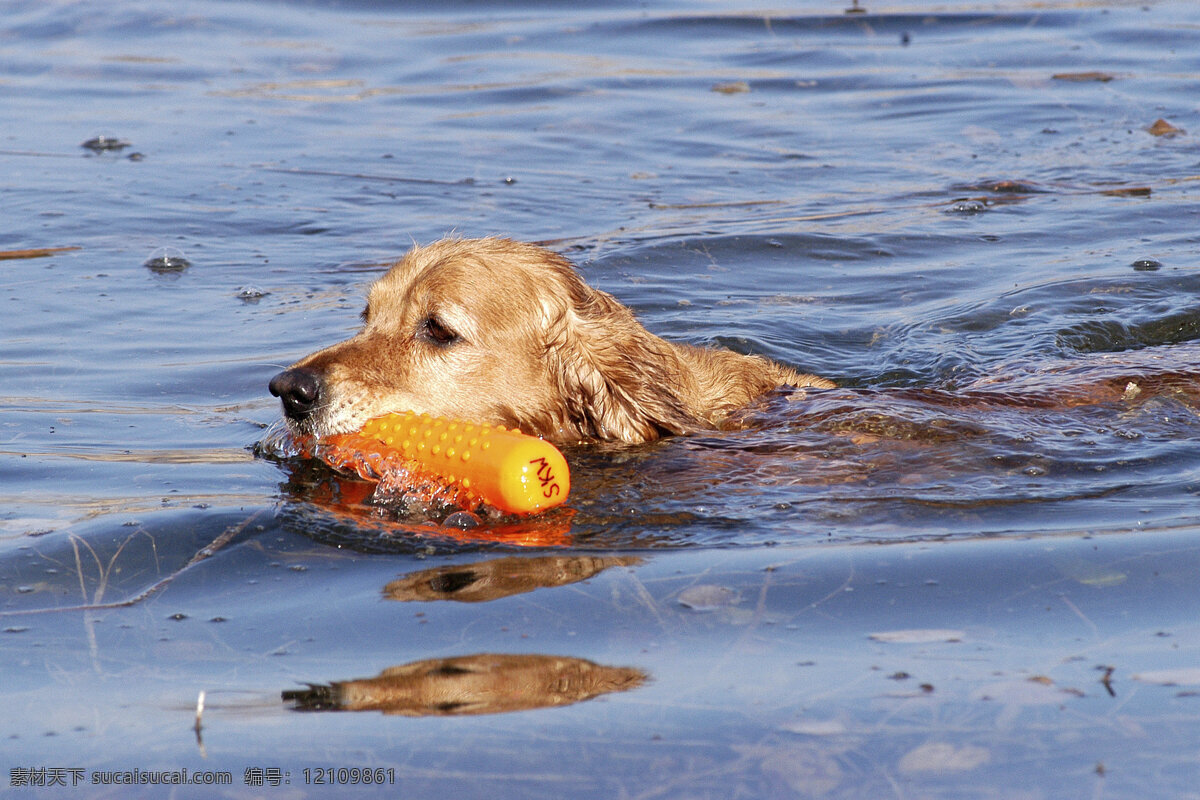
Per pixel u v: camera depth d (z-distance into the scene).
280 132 32.75
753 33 41.25
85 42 41.09
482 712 9.05
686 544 12.13
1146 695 9.15
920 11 43.16
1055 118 32.56
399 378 15.09
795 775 8.23
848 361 19.61
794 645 10.01
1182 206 26.25
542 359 15.95
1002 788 8.09
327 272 23.25
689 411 16.02
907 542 11.98
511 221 25.95
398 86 36.72
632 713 9.01
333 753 8.54
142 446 15.26
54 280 22.59
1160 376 17.05
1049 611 10.52
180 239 25.14
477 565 11.67
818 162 29.91
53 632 10.37
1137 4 43.41
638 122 33.16
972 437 14.78
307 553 11.97
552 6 44.84
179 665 9.81
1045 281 22.36
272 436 15.30
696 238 24.86
